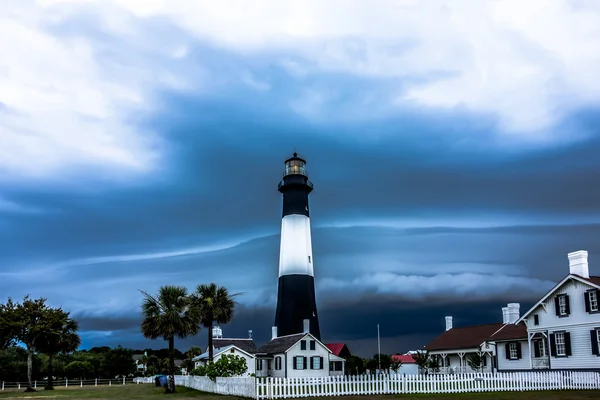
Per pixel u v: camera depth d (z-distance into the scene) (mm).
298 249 74938
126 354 99875
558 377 40188
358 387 36844
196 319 46250
